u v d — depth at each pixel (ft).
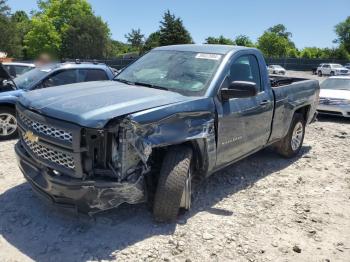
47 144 12.69
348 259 13.12
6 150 23.30
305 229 14.87
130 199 12.96
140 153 12.57
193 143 14.67
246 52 18.29
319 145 28.32
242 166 21.79
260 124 18.67
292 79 26.21
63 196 12.61
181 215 15.12
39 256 12.15
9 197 16.03
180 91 15.53
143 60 18.70
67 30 213.46
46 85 27.40
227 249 13.10
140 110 12.73
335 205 17.25
